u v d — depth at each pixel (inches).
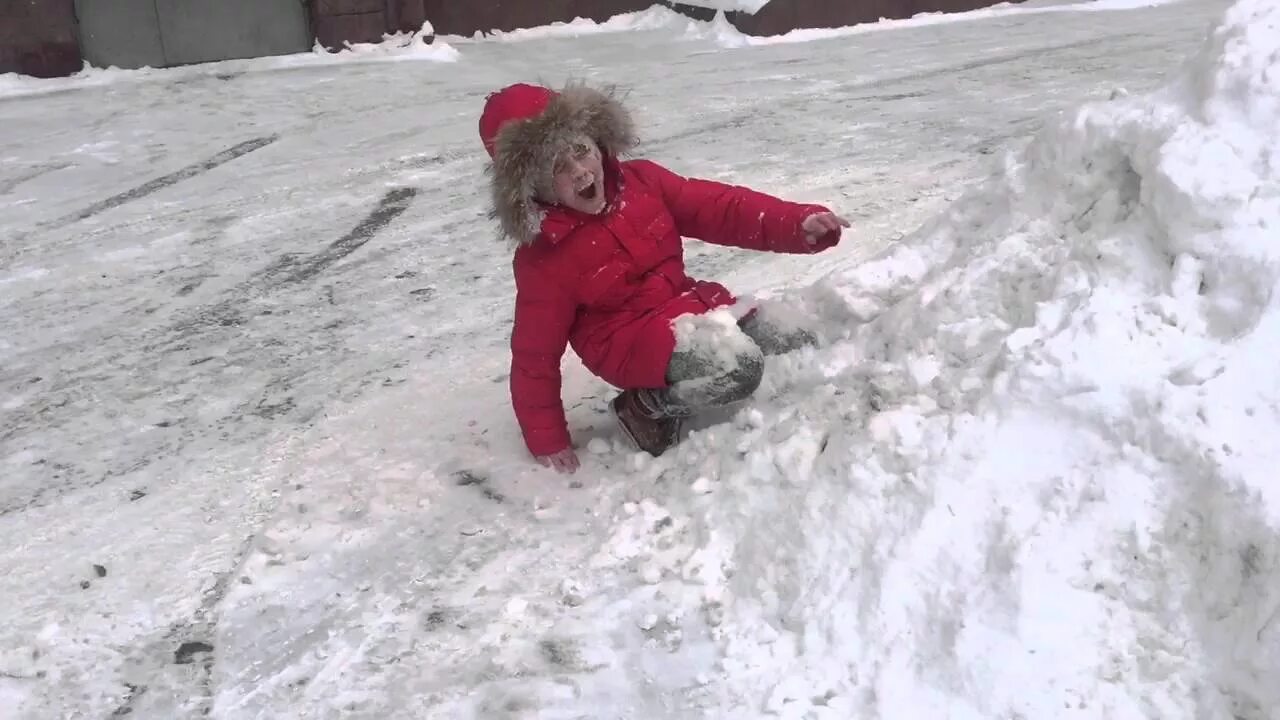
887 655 72.7
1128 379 76.3
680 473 100.3
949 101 279.0
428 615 89.9
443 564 97.0
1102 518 71.3
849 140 243.4
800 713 72.1
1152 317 79.9
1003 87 294.4
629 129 100.0
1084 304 83.7
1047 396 78.7
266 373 144.4
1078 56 338.6
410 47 391.5
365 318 162.4
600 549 94.5
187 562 100.3
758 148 240.7
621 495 102.4
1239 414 70.7
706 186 109.3
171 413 133.6
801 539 82.9
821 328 113.4
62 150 267.9
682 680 78.5
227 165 251.3
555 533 99.7
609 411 122.8
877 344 101.3
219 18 373.4
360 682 82.7
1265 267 76.9
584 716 77.0
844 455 85.3
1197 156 85.2
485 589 92.6
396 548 100.0
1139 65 316.8
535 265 101.3
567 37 429.7
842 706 71.6
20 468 120.7
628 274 102.4
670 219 106.6
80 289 178.5
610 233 101.1
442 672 83.0
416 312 163.9
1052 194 102.2
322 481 113.7
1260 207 80.4
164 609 93.4
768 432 96.0
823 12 423.8
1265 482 66.0
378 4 386.9
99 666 86.4
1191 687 64.9
